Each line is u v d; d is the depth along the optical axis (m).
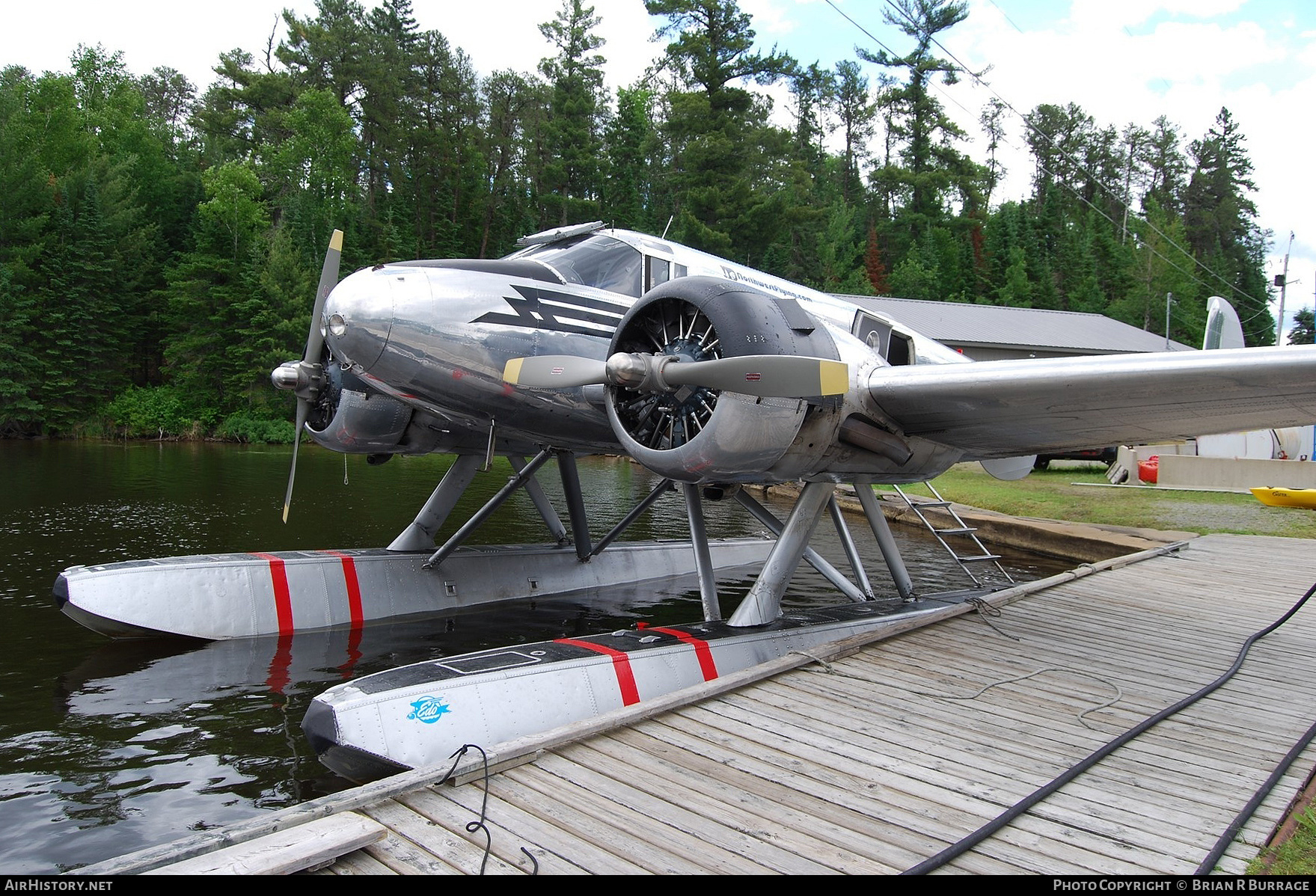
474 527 8.03
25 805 3.99
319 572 7.52
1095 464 23.22
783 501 18.97
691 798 3.30
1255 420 5.51
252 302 34.69
